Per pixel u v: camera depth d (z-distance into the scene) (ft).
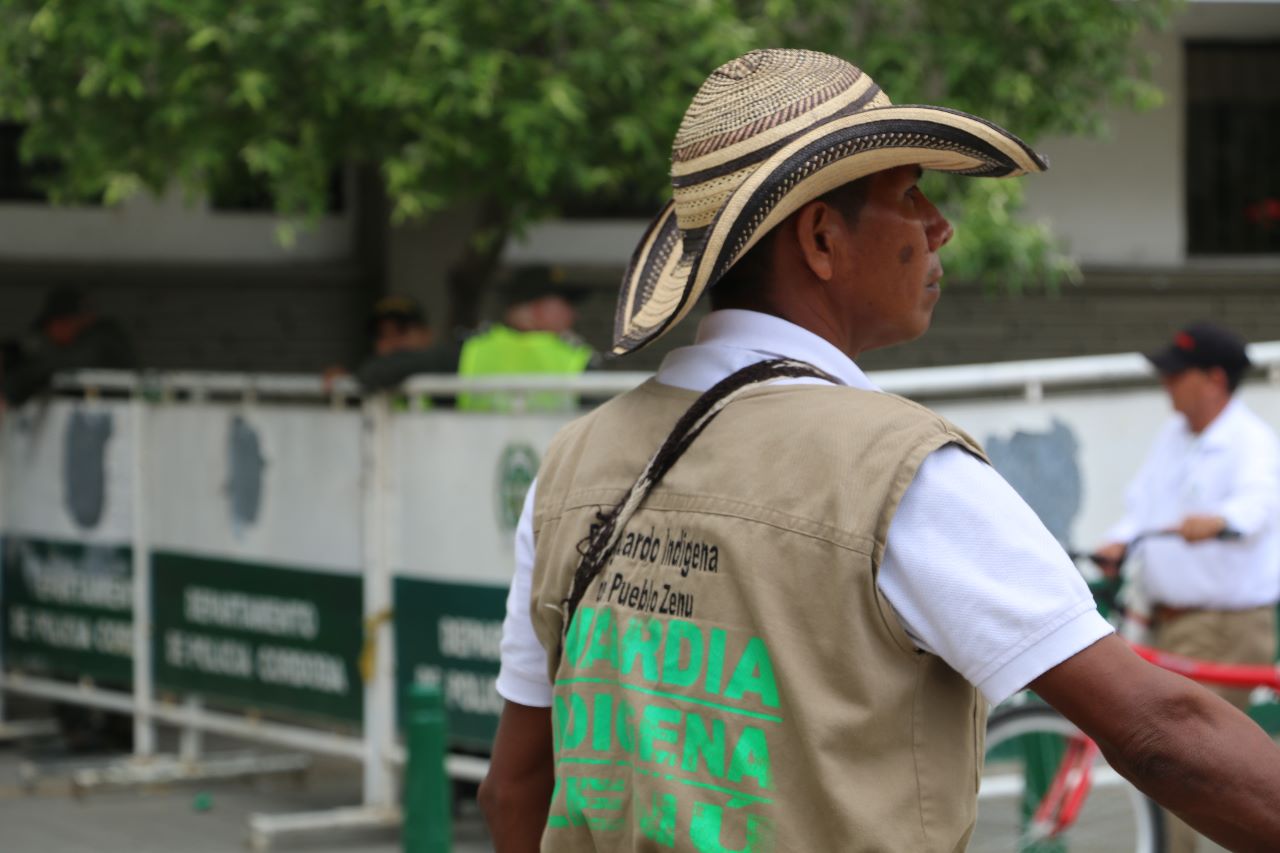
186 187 41.93
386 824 41.14
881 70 43.16
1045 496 36.96
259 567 43.96
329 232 67.62
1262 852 10.55
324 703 42.50
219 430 44.93
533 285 44.70
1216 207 72.23
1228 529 33.65
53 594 50.83
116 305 64.59
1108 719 10.78
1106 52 45.11
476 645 38.86
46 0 39.60
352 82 38.60
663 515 12.19
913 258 12.59
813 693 11.11
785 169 11.76
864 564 11.09
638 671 12.00
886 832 10.94
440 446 39.37
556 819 12.59
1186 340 34.94
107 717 51.85
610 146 41.86
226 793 46.70
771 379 12.26
